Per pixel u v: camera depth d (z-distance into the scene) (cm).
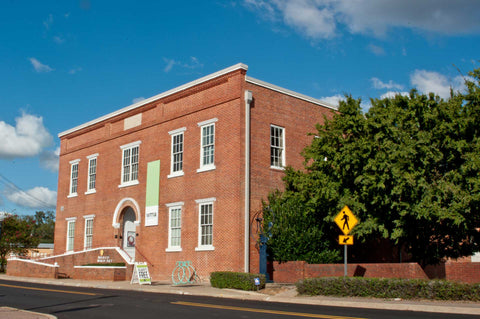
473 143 1842
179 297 1755
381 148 1884
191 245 2491
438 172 1870
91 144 3375
